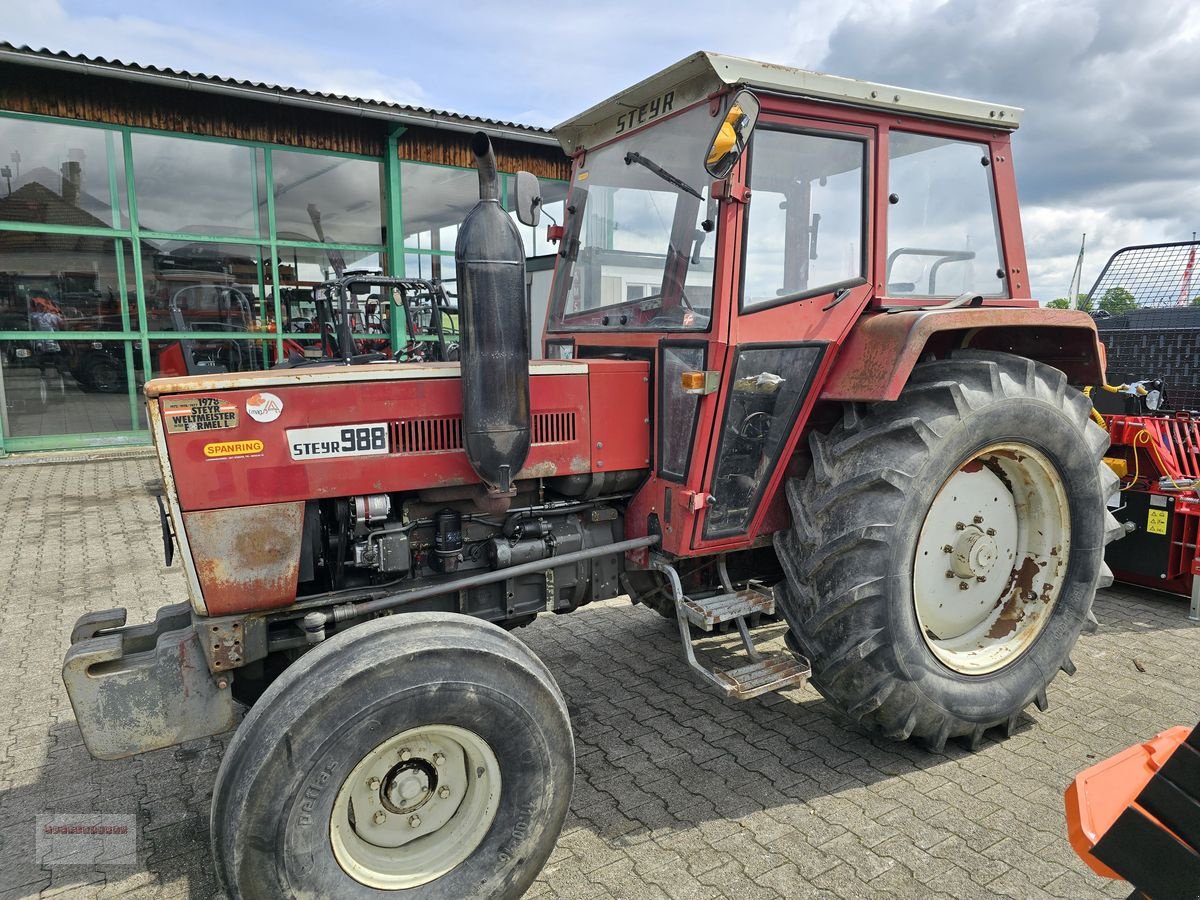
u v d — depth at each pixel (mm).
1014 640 3174
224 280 9211
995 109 3172
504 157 10453
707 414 2693
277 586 2383
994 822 2590
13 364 8359
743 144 2424
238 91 8234
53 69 7719
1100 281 6332
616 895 2270
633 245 3068
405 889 2039
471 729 2066
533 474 2748
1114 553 4723
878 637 2693
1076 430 3090
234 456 2309
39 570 5145
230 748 1959
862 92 2803
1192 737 1368
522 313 2346
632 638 4195
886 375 2715
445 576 2746
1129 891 2254
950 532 3080
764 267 2730
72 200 8320
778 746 3100
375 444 2477
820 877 2334
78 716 2203
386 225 10016
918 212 3109
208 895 2316
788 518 3160
